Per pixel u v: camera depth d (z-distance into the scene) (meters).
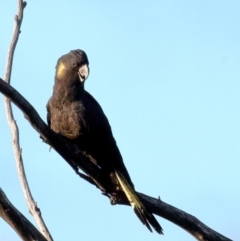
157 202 9.98
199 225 9.89
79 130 11.03
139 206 10.02
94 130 11.11
